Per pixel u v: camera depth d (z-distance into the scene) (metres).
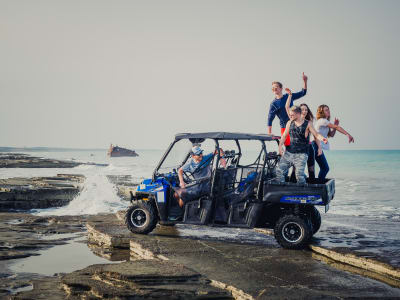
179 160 8.83
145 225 8.83
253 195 8.23
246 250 7.56
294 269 6.32
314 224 8.73
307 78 8.91
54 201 16.25
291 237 7.70
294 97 8.86
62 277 6.14
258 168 8.20
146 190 8.81
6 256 7.62
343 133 8.58
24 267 6.95
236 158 8.98
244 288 5.38
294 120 7.80
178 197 8.72
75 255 7.85
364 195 20.69
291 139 7.86
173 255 7.11
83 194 17.31
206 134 8.40
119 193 18.44
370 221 11.08
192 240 8.40
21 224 11.26
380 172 41.09
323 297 5.07
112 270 5.84
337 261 7.09
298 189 7.64
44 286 5.71
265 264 6.59
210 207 8.33
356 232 9.23
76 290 5.43
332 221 11.08
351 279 5.82
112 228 9.46
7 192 15.66
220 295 5.35
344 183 28.42
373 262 6.53
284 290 5.32
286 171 8.27
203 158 8.51
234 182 8.30
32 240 9.09
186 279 5.71
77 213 14.35
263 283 5.60
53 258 7.61
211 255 7.14
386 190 23.31
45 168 52.94
